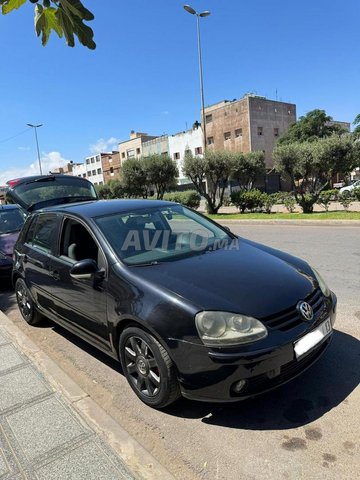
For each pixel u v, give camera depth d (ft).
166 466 8.13
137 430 9.32
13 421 9.34
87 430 8.84
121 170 86.53
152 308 9.37
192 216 14.87
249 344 8.50
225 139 159.33
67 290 12.69
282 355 8.72
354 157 51.93
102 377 12.05
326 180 54.90
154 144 188.85
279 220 47.16
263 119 153.07
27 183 28.43
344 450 8.13
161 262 11.13
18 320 17.98
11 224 27.61
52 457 8.07
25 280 16.03
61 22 6.17
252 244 13.51
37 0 6.10
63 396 10.23
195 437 8.92
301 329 9.18
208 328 8.66
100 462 7.84
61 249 13.58
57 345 14.70
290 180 59.88
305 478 7.49
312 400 9.86
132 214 13.38
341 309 15.55
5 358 12.68
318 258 24.98
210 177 69.51
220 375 8.50
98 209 13.56
